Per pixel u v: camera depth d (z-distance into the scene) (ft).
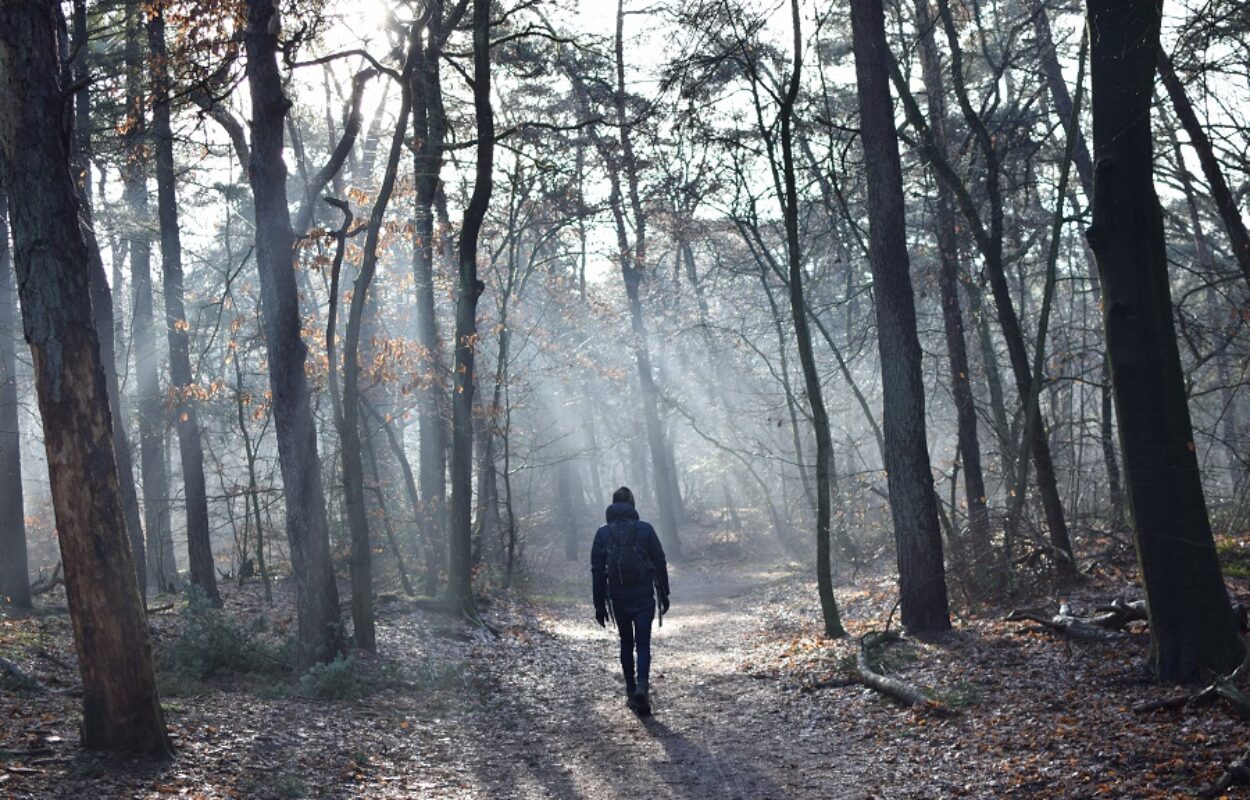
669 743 27.61
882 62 43.68
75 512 22.63
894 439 42.91
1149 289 25.96
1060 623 34.42
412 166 64.28
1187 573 25.58
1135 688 25.84
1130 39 25.81
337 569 70.08
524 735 29.30
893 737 25.99
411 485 70.69
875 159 43.83
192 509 61.72
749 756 25.71
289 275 37.68
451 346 70.08
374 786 23.22
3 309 57.82
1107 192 26.13
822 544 45.19
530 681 39.09
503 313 76.13
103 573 22.84
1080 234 102.37
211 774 22.45
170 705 28.04
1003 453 60.18
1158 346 25.93
